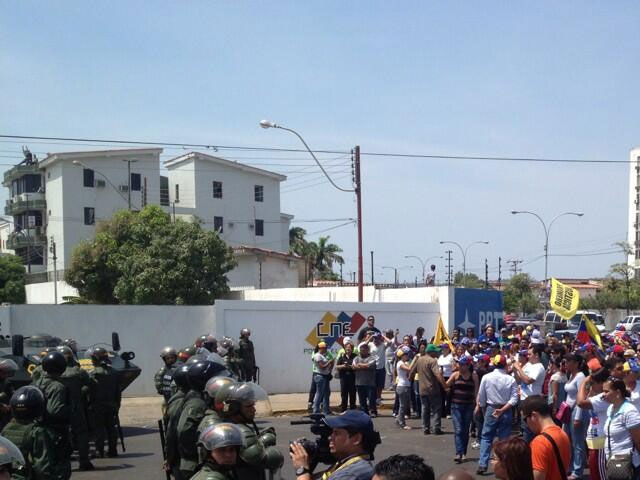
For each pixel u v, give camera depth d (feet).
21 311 62.34
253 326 69.51
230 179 210.79
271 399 65.98
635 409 24.71
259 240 215.51
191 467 21.09
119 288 130.41
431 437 48.67
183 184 207.62
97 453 41.81
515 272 272.92
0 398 30.30
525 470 15.49
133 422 54.39
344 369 57.67
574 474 34.19
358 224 86.74
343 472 14.38
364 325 75.51
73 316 63.98
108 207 191.42
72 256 139.74
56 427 24.77
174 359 39.11
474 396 40.81
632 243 279.69
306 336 72.02
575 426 34.04
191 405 21.31
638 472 24.62
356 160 86.74
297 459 15.81
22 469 18.40
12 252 225.76
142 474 36.19
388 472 11.71
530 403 20.36
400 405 52.42
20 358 42.98
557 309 57.82
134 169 195.62
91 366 45.85
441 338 63.31
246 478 17.13
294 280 153.28
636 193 294.87
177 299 125.59
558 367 40.11
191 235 131.23
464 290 83.25
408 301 87.61
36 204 196.03
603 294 216.54
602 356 48.70
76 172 187.73
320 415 16.12
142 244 136.67
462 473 11.66
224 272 132.77
